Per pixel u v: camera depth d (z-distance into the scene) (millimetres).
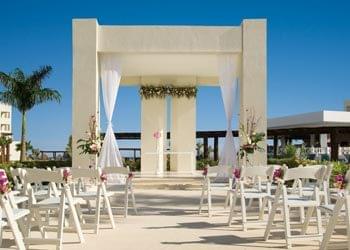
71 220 6629
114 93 12344
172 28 12141
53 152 24375
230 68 12406
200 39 12156
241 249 5211
